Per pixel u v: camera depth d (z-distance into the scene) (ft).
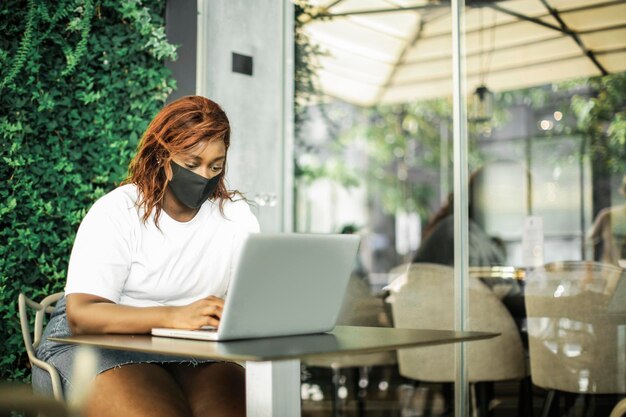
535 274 10.91
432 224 13.33
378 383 16.14
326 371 15.44
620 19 16.51
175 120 7.36
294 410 7.73
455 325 11.87
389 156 38.96
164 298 7.84
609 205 20.54
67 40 11.84
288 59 14.46
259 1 13.97
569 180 21.35
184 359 7.54
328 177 36.81
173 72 12.78
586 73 20.01
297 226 14.98
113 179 12.20
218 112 7.52
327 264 6.56
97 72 12.21
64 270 11.76
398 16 16.06
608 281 10.37
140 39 12.50
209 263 7.95
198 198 7.34
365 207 39.17
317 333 6.77
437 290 12.07
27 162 11.47
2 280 11.19
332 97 23.49
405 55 19.19
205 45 13.14
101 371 6.89
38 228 11.53
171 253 7.74
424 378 12.01
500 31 16.61
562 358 10.61
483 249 12.68
